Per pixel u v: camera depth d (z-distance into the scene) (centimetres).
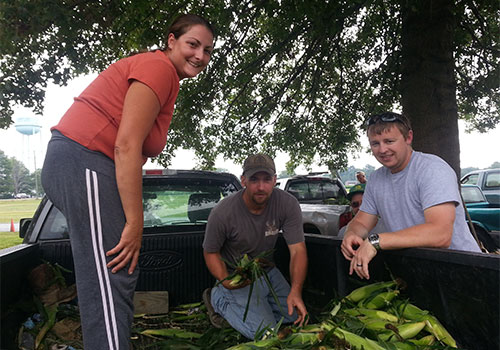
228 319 233
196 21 167
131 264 147
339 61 787
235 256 262
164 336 241
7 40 437
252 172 225
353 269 193
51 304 227
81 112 148
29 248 227
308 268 258
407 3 495
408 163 214
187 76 174
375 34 772
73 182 141
